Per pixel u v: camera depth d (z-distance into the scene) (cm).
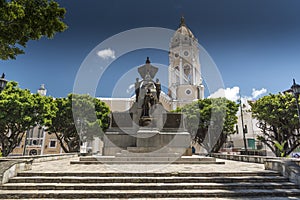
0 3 725
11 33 818
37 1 861
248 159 1568
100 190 749
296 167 851
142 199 691
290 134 2364
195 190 754
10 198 687
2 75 1326
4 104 2245
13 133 2423
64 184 772
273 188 782
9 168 800
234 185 781
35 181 795
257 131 4031
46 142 4369
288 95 2377
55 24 888
